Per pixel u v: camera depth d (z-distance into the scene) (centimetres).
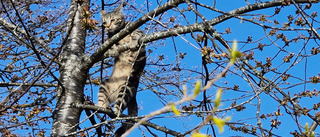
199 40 666
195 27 714
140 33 984
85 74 841
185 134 685
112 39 766
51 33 922
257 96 580
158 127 710
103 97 998
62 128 771
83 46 879
